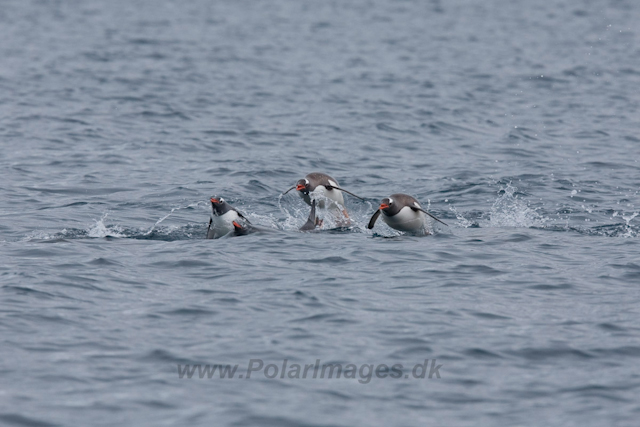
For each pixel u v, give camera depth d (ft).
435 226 215.92
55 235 199.41
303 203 253.03
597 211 238.89
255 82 532.32
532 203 249.55
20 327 128.26
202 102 451.12
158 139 351.87
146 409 102.27
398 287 153.69
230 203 247.91
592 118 419.54
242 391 107.76
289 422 99.30
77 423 98.48
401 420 100.63
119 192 258.16
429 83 538.47
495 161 320.50
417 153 336.90
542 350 122.42
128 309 138.10
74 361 116.26
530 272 165.68
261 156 321.11
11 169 284.82
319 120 405.80
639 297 148.36
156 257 173.99
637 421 100.27
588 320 135.44
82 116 397.60
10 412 100.73
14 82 496.64
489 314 138.21
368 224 213.66
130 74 546.26
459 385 110.83
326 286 153.17
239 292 148.46
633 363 117.91
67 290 147.54
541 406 104.73
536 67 617.21
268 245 187.32
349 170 301.63
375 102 460.55
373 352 120.88
